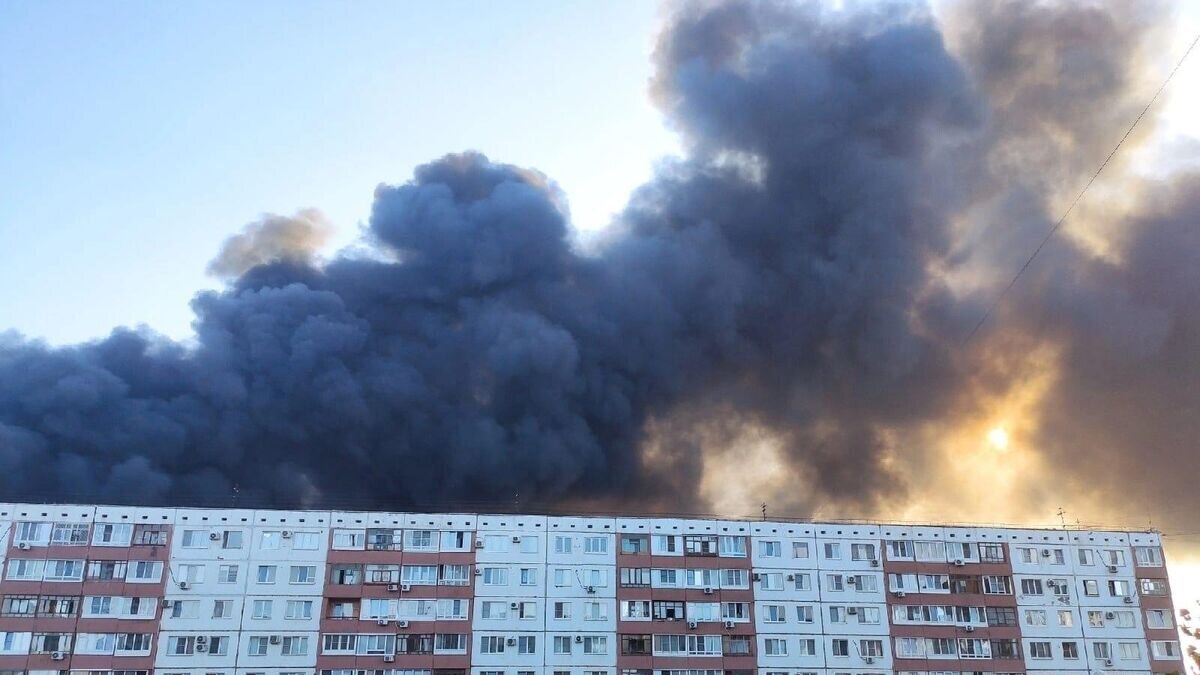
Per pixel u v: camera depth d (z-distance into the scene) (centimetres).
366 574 8106
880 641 8525
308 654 7794
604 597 8325
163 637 7631
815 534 8806
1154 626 8888
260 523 8100
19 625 7481
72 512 7869
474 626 8088
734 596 8494
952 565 8856
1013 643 8675
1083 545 9100
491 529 8425
